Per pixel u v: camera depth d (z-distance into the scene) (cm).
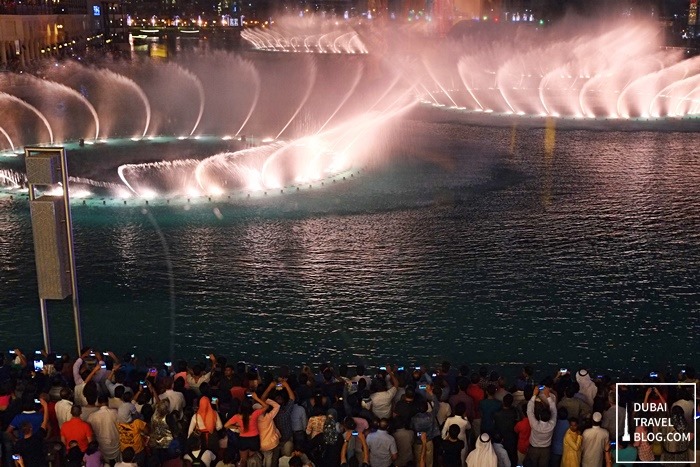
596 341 1655
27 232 2467
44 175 1330
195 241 2369
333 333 1694
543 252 2277
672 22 13250
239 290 1950
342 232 2472
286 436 1032
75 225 2541
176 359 1568
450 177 3303
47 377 1173
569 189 3111
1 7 8912
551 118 5331
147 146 4106
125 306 1848
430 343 1641
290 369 1522
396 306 1845
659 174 3428
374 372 1501
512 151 3959
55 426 1081
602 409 1073
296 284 1992
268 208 2772
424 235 2442
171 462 1020
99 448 1018
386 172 3397
